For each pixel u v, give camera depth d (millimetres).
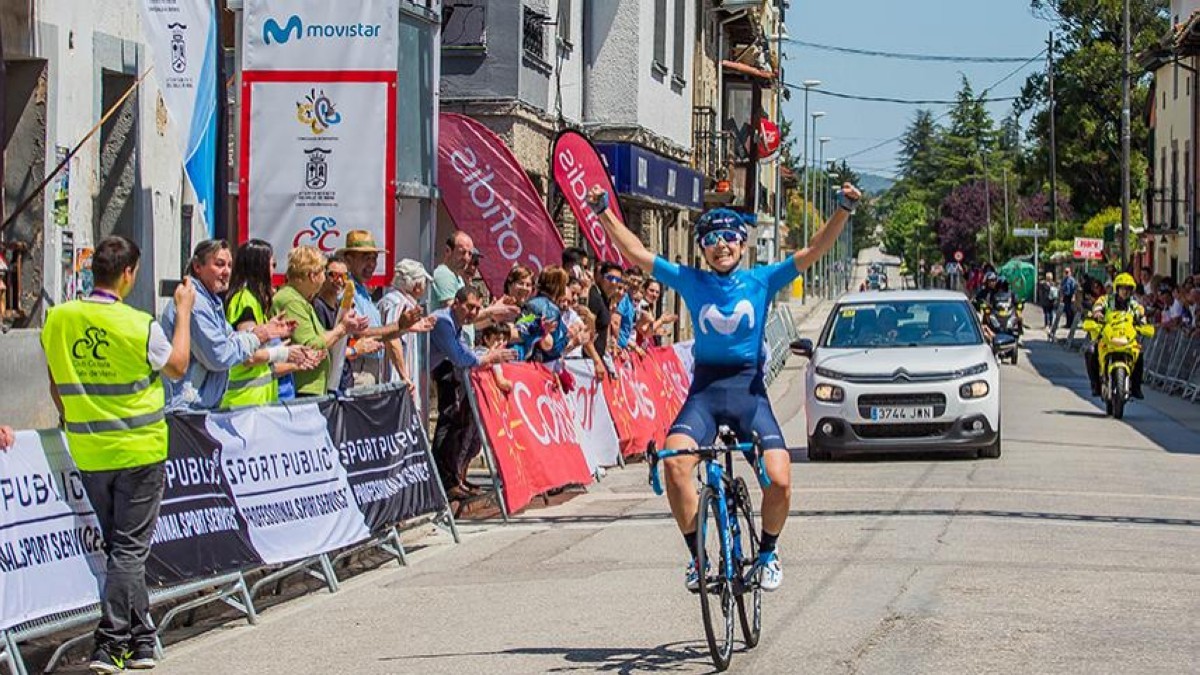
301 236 14344
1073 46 92188
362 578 11773
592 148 22281
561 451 16188
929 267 150375
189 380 10266
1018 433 22484
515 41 23547
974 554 11688
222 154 13883
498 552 12695
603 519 14422
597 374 18203
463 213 20422
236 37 14438
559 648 8984
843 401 18156
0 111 13773
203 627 10211
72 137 15016
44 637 9492
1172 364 32094
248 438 10484
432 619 10023
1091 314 26656
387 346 14078
